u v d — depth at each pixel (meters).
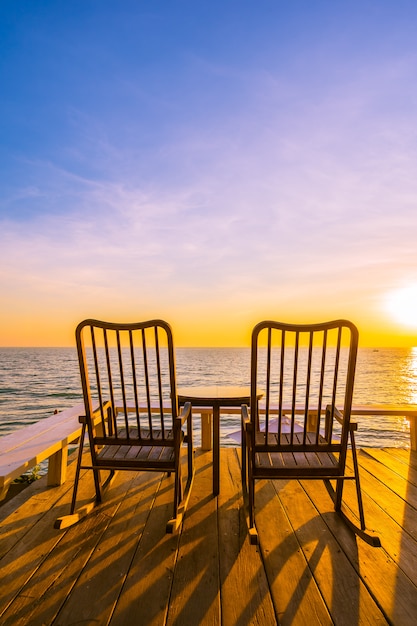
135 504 2.08
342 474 1.76
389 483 2.43
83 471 2.66
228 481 2.44
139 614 1.20
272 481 2.43
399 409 3.06
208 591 1.31
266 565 1.48
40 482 2.45
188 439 2.29
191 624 1.15
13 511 2.04
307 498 2.17
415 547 1.63
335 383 1.72
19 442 2.09
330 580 1.38
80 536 1.72
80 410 3.11
